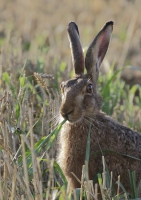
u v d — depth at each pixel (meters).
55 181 10.43
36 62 15.25
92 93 10.20
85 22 26.17
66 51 20.97
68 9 28.03
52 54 18.91
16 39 22.48
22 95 11.52
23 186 8.81
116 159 10.20
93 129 10.20
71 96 9.74
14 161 9.70
